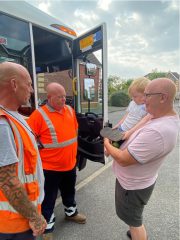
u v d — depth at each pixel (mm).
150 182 1995
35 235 1367
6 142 1242
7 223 1376
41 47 4012
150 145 1709
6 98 1373
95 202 3527
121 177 2033
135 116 2355
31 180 1402
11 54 2893
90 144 3570
